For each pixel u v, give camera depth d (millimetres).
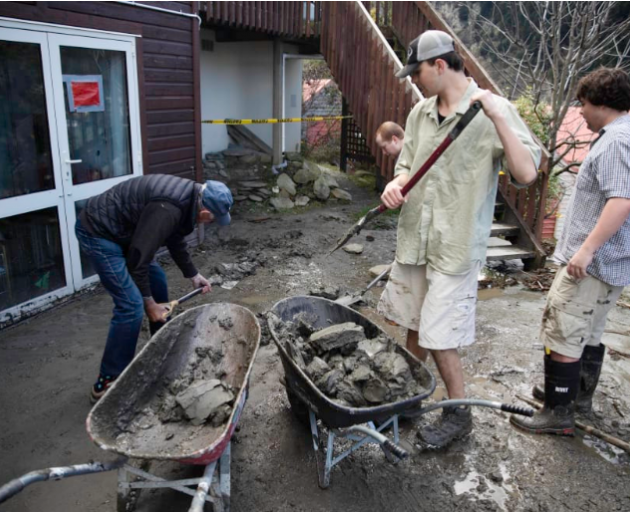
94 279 5172
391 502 2725
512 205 6582
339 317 3385
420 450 3076
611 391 3729
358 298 5035
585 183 2871
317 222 8023
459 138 2768
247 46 10203
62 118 4582
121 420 2611
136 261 3020
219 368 3043
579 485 2859
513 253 6172
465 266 2871
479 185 2789
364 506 2695
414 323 3273
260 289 5445
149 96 5680
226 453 2473
